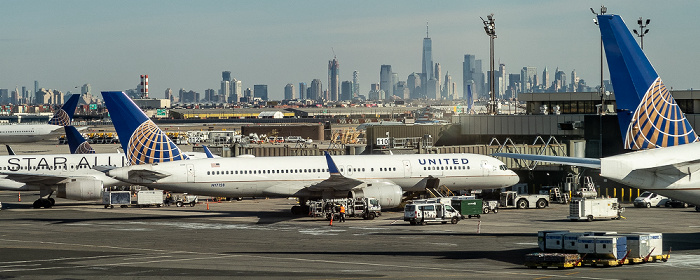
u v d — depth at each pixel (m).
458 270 60.88
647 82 58.00
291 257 69.25
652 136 58.28
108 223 99.88
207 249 75.25
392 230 89.94
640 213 108.44
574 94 166.12
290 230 91.12
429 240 80.38
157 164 106.44
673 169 56.69
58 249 76.00
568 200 126.62
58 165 125.69
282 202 131.62
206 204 128.50
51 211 117.38
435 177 115.19
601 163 56.56
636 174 56.78
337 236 84.75
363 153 172.62
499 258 67.44
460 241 79.31
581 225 93.25
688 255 67.56
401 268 62.16
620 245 62.38
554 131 152.88
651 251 63.75
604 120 139.88
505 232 86.81
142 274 60.75
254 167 109.06
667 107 58.41
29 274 61.31
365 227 93.62
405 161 114.75
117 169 104.62
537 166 142.12
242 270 62.06
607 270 59.81
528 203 118.38
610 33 58.16
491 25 172.62
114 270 62.88
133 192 144.50
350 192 107.38
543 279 56.06
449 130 172.25
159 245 78.50
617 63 58.28
